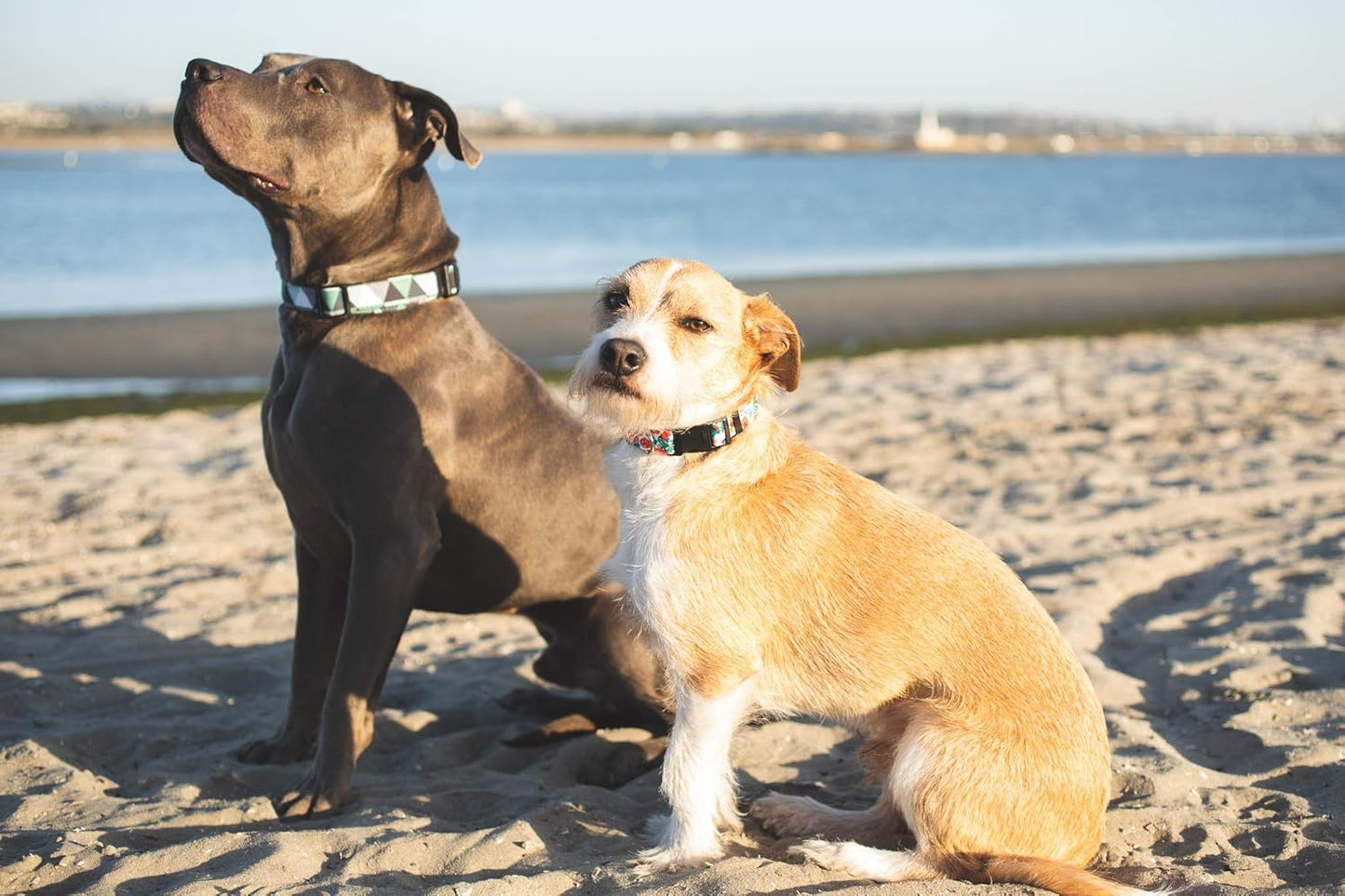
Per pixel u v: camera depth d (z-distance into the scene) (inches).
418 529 162.7
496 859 137.3
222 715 192.5
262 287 940.6
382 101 164.9
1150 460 352.5
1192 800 152.9
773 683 145.1
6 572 264.4
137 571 268.2
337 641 176.7
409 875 132.6
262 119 156.2
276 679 209.9
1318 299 843.4
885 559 140.6
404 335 163.8
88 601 246.1
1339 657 199.3
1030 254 1316.4
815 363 575.2
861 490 147.7
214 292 903.1
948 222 1841.8
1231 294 879.7
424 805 158.9
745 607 140.6
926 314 781.9
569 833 148.5
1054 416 417.4
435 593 179.5
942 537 143.6
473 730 188.2
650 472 145.2
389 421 159.6
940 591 138.3
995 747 129.0
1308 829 143.8
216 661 216.1
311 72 160.7
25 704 193.9
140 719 189.6
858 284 965.2
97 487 335.6
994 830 128.4
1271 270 1070.4
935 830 130.0
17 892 128.0
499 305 800.9
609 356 142.7
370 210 164.6
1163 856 140.0
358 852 135.5
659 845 141.2
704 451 144.6
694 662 140.8
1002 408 435.2
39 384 544.1
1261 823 145.6
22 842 140.0
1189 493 310.0
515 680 214.7
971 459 361.7
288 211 162.1
